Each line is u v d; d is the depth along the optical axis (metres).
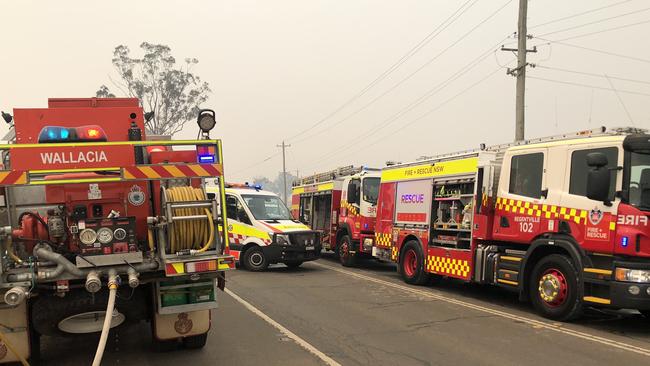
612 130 7.86
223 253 5.33
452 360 5.79
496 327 7.43
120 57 44.88
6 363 5.35
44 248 4.79
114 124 6.17
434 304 9.25
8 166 5.69
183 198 5.25
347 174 17.23
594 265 7.48
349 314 8.30
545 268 8.20
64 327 5.08
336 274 13.64
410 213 12.21
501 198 9.31
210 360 5.79
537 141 9.15
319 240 14.63
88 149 5.15
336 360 5.77
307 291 10.66
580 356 5.96
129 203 5.40
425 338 6.76
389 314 8.32
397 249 12.49
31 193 5.20
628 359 5.85
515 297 10.22
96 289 4.64
